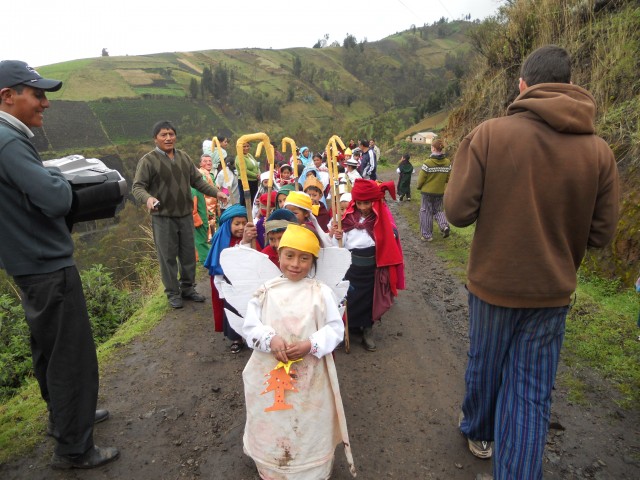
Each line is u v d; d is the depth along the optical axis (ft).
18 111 7.63
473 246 7.02
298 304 7.23
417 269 21.07
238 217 12.28
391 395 11.02
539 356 6.72
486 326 7.06
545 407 6.69
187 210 16.38
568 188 6.16
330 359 7.26
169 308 16.97
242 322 7.66
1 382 13.91
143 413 10.53
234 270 7.76
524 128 6.27
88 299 18.99
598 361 11.75
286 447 7.27
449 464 8.67
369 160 38.73
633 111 19.77
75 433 8.44
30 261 7.63
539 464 6.56
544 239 6.33
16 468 8.79
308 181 17.47
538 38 31.07
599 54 23.84
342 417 7.26
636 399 10.25
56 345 8.04
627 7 24.40
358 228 13.00
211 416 10.39
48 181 7.20
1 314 16.17
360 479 8.32
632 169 17.48
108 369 12.66
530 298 6.48
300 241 7.13
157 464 8.87
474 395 7.69
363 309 13.07
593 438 9.13
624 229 16.12
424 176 25.09
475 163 6.55
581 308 14.42
